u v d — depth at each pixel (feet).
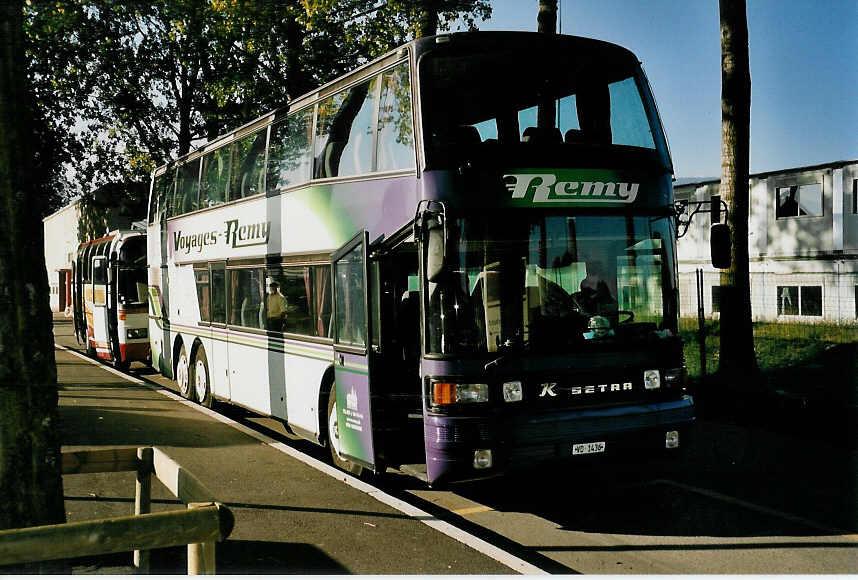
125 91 98.99
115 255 68.03
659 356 24.61
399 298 29.81
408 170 24.73
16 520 13.97
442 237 22.50
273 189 36.55
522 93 25.26
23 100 14.29
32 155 14.44
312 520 22.76
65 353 85.40
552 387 23.08
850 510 24.41
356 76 29.19
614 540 22.03
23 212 14.14
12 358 14.02
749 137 44.52
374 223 27.09
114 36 93.81
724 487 27.37
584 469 23.41
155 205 58.08
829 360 52.47
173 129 102.94
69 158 106.22
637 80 26.73
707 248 102.42
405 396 26.73
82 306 88.38
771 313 97.09
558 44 26.08
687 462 30.94
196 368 48.01
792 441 34.30
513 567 18.83
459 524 23.97
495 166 23.53
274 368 36.29
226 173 43.24
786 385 44.78
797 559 20.12
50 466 14.32
